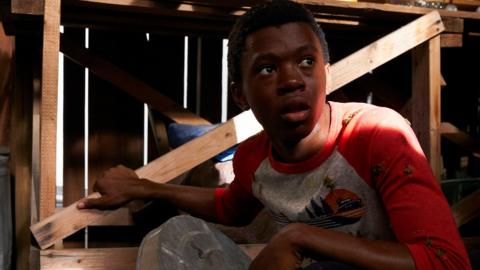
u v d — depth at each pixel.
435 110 2.32
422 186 1.19
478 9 2.69
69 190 3.12
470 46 3.18
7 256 2.81
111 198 1.84
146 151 3.25
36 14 1.96
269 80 1.24
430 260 1.10
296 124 1.26
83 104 3.13
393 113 1.33
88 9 2.48
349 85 3.27
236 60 1.35
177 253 1.29
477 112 3.71
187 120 3.02
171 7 2.30
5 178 2.82
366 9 2.35
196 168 2.61
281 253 1.12
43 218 1.92
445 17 2.45
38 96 2.83
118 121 3.16
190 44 3.26
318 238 1.12
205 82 3.28
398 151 1.24
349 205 1.34
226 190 1.77
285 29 1.24
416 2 2.61
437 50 2.31
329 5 2.29
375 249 1.11
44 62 1.91
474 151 3.30
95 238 3.07
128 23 2.77
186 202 1.80
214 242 1.43
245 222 1.81
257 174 1.51
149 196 1.82
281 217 1.47
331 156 1.36
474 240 2.45
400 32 2.25
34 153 2.86
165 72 3.21
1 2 2.31
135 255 1.96
